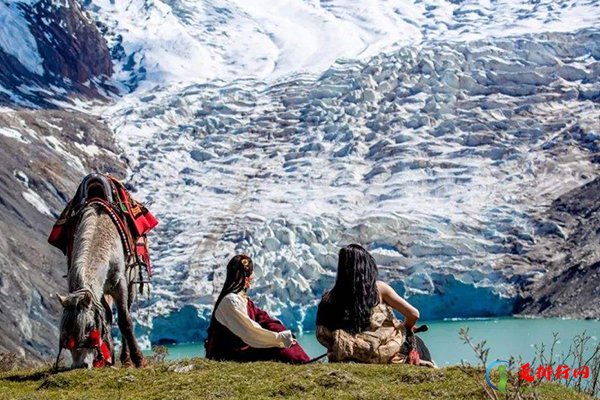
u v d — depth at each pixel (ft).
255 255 173.27
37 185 190.90
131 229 43.16
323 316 34.88
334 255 174.29
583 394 30.22
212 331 36.50
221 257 177.47
